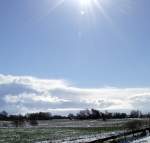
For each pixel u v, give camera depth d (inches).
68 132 3604.8
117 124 5137.8
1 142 2539.4
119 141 2258.9
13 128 4635.8
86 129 4156.0
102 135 3009.4
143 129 3193.9
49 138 2839.6
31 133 3476.9
